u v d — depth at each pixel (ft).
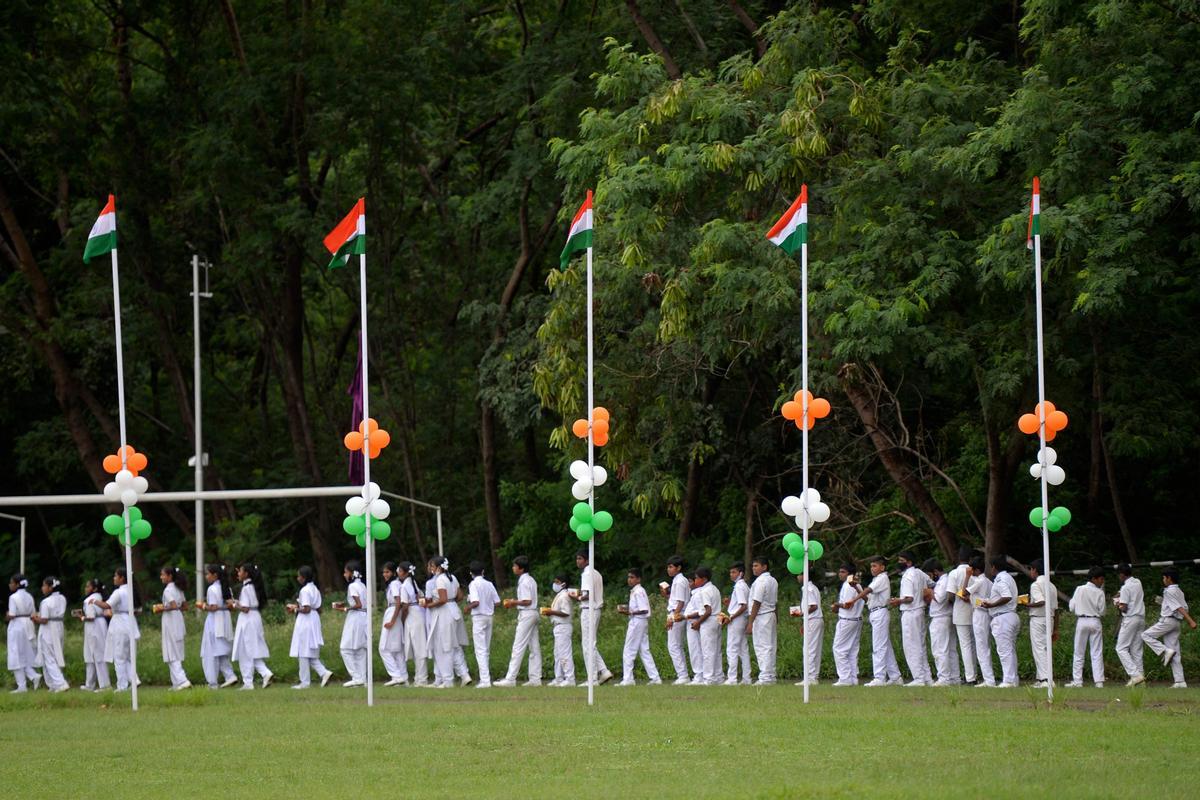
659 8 150.51
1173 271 104.58
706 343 115.24
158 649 125.90
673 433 133.59
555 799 50.37
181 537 214.48
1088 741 62.59
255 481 205.36
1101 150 102.06
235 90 165.17
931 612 100.17
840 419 144.66
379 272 186.91
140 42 191.31
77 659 124.98
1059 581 139.95
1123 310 107.24
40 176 186.09
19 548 214.69
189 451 210.38
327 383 203.21
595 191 121.60
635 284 116.98
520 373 156.87
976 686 96.58
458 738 68.28
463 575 196.03
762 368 142.61
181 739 71.77
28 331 183.32
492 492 186.29
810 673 105.09
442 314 196.44
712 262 111.65
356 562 110.73
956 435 150.20
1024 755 59.11
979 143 101.91
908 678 111.55
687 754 61.62
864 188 107.34
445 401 199.62
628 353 127.34
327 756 63.87
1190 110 102.63
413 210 190.39
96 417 197.88
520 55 177.99
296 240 177.06
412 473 194.29
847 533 150.30
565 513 181.06
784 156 108.78
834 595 133.90
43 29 169.99
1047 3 106.01
